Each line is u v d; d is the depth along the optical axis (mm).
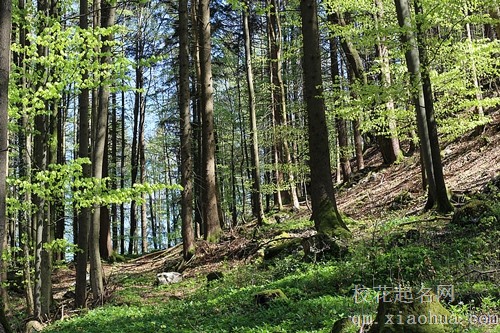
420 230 10727
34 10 10633
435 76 13797
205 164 19922
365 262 9266
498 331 4715
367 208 18141
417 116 12883
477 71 14844
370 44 12562
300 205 26031
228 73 34406
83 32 10125
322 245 11492
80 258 12945
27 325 10867
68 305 13633
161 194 49125
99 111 13227
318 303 7504
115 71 10477
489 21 12266
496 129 17969
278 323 7098
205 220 19656
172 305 11273
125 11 23359
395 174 21016
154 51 29625
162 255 24484
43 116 10656
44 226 11484
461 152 18609
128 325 9273
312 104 12727
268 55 24953
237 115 33875
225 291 11289
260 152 37656
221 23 27125
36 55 9891
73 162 10047
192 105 32938
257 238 17422
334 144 31125
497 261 7609
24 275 12453
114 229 38469
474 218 10484
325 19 21375
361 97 12766
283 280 10094
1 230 6270
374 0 15938
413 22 11875
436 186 12648
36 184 9781
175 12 27281
